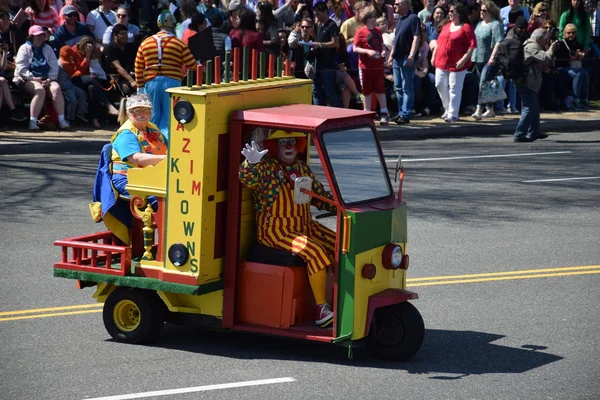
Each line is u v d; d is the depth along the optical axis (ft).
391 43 88.79
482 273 45.91
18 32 79.46
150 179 35.04
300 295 34.65
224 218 34.94
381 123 85.46
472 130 86.22
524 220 55.42
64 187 60.49
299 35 82.28
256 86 35.65
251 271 34.78
